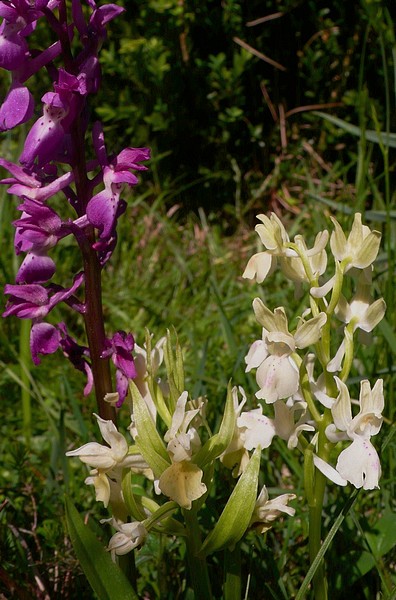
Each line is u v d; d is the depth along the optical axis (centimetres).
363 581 28
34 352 24
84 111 24
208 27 69
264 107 72
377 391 23
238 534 23
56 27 23
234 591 24
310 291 23
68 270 53
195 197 71
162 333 47
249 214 69
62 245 54
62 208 61
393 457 32
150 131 72
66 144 24
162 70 67
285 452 33
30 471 35
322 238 23
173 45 69
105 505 23
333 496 32
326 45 68
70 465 35
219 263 58
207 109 71
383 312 23
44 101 23
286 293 49
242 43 66
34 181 24
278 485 34
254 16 70
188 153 72
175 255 58
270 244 23
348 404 23
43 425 40
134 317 51
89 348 25
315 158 68
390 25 44
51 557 29
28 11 23
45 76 73
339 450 24
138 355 25
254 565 27
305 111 71
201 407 24
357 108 65
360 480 22
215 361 43
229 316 49
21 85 23
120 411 39
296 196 69
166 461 22
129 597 22
